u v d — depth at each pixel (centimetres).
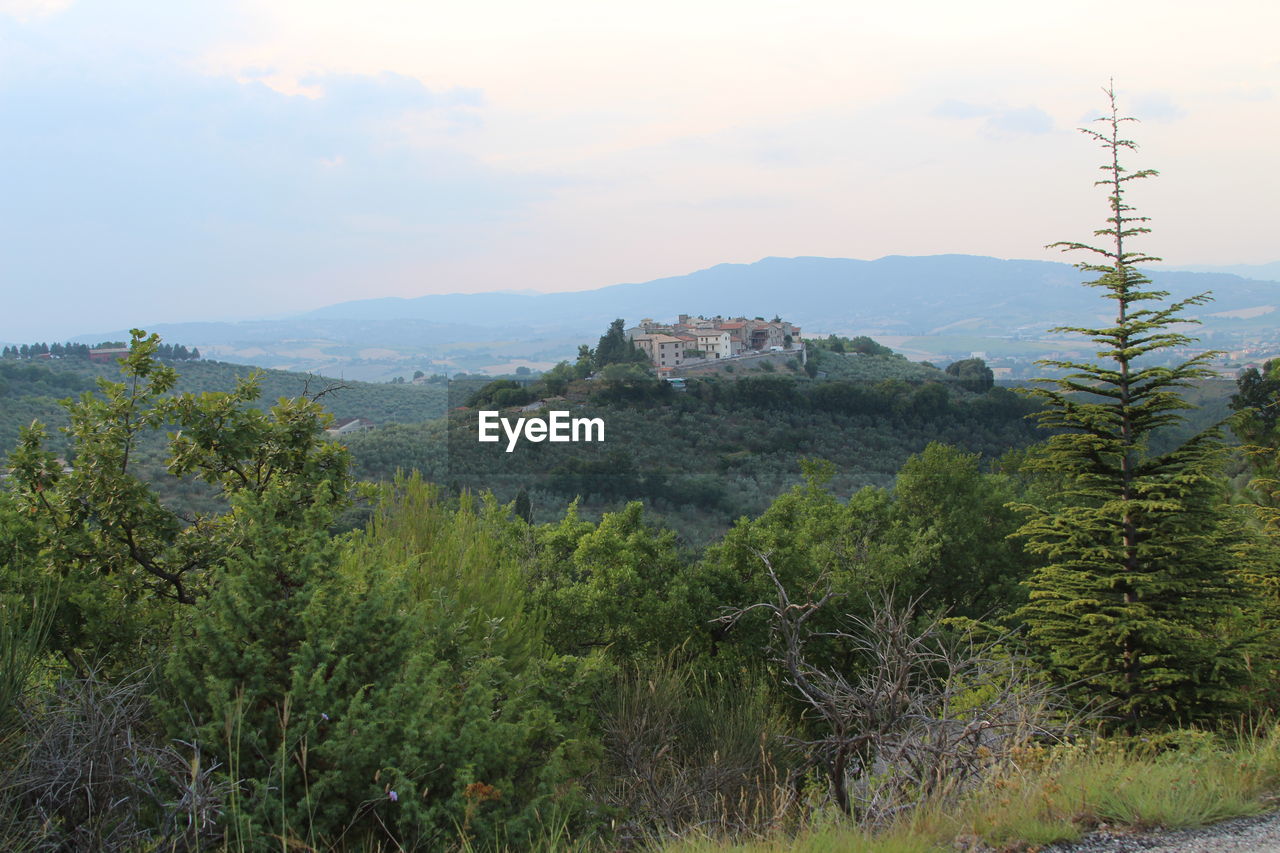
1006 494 2164
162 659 488
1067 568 973
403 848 367
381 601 442
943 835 407
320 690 393
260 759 384
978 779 502
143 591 620
